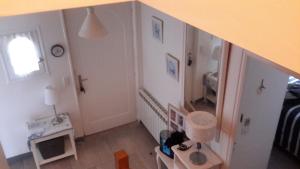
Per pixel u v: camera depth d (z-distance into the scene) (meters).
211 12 0.57
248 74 2.40
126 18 3.91
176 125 3.35
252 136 2.87
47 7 0.71
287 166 3.66
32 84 3.68
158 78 3.80
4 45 3.32
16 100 3.67
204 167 2.75
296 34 0.42
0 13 0.68
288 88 3.96
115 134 4.43
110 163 3.92
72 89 3.96
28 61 3.51
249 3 0.47
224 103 2.63
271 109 2.90
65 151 3.94
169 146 3.15
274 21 0.44
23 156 4.02
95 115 4.34
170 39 3.25
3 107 3.63
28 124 3.78
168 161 3.16
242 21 0.50
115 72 4.19
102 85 4.19
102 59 4.02
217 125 2.76
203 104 2.93
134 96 4.50
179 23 2.98
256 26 0.47
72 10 3.56
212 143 2.94
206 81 2.79
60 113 4.02
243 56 2.27
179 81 3.24
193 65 2.90
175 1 0.68
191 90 3.05
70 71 3.84
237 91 2.45
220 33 0.56
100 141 4.30
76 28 3.69
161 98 3.86
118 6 3.79
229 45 2.37
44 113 3.91
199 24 0.62
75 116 4.14
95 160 3.97
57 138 3.78
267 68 2.55
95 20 2.83
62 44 3.66
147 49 3.93
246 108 2.61
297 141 3.58
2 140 3.79
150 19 3.62
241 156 2.90
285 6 0.42
